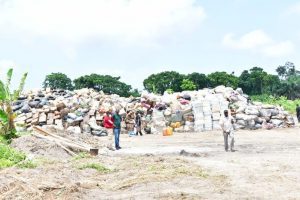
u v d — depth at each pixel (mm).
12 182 11367
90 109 34750
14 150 16312
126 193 10875
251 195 10062
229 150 19688
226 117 19203
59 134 22203
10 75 21047
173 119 34250
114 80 125062
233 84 126375
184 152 18594
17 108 35719
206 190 10695
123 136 30969
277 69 175375
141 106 35812
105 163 15859
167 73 124250
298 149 19906
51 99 38875
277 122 35219
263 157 16453
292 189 10602
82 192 10953
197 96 38062
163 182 11727
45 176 12555
